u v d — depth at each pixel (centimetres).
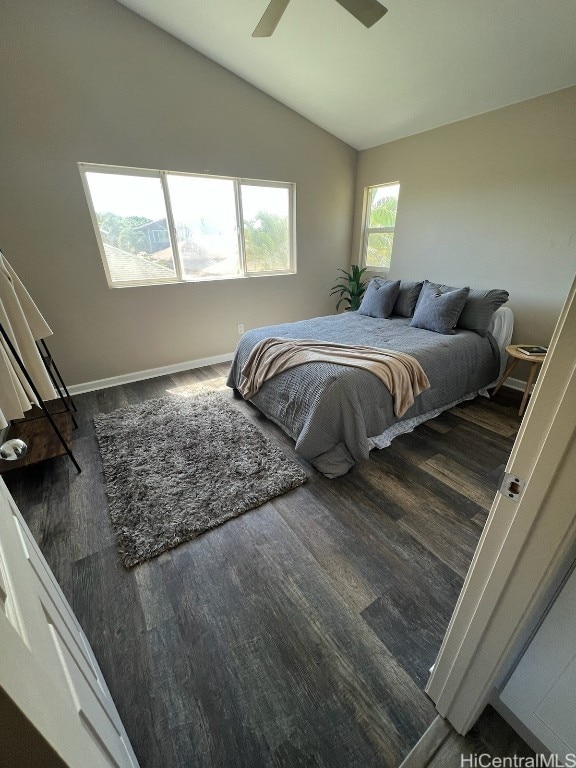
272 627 115
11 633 33
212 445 217
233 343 382
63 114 240
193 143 293
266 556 141
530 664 76
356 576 132
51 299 272
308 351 223
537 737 82
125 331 313
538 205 263
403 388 205
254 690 99
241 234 350
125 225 290
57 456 200
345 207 418
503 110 267
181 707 95
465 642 78
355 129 351
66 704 44
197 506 166
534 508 56
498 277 300
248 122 314
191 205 316
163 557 141
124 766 66
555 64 213
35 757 33
